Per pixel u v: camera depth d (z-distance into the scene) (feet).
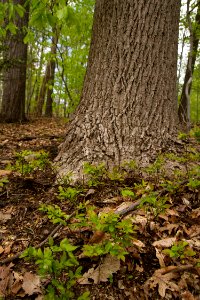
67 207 8.96
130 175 10.43
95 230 7.25
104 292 6.17
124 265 6.75
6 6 9.60
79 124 11.85
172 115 12.19
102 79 11.75
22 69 32.96
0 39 22.80
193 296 6.03
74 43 24.85
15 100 33.14
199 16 23.31
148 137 11.44
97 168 9.61
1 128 27.66
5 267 6.77
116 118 11.46
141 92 11.50
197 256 6.95
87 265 6.77
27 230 8.14
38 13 8.61
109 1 11.72
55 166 10.84
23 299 6.07
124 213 7.98
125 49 11.46
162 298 6.06
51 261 5.17
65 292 5.43
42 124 32.53
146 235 7.61
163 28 11.59
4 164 13.69
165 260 6.84
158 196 8.55
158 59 11.62
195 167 10.29
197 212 8.40
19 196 9.85
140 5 11.32
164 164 10.82
